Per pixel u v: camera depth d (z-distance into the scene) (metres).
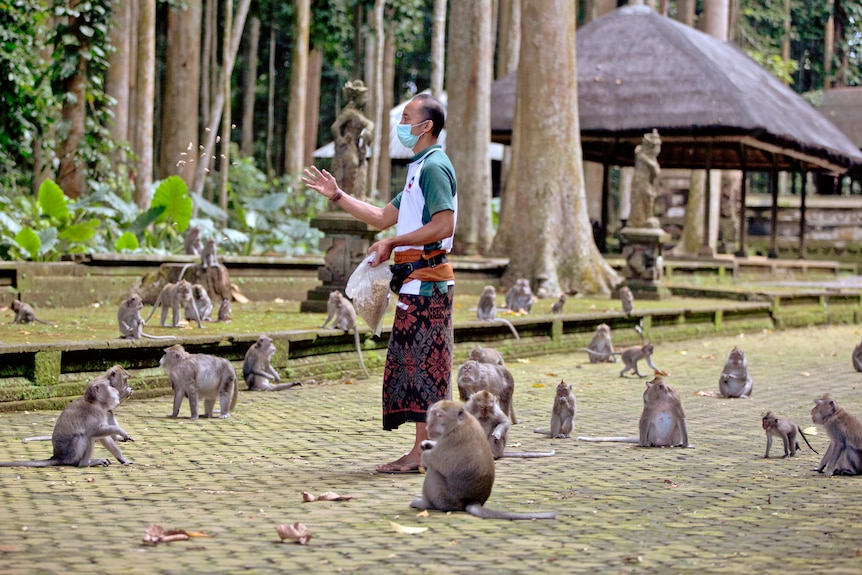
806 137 27.69
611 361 13.26
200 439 7.41
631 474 6.59
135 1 25.95
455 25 26.03
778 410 9.70
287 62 46.09
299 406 9.05
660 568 4.33
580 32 28.78
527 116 20.67
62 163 18.38
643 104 26.14
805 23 46.09
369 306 6.65
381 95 29.72
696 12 48.34
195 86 25.92
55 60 18.06
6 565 4.16
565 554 4.54
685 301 19.17
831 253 41.25
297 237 25.22
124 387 6.74
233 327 11.48
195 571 4.16
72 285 14.19
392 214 6.80
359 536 4.79
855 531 5.09
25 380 8.26
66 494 5.55
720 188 38.06
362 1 29.05
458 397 10.01
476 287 20.36
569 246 20.50
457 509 5.34
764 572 4.27
